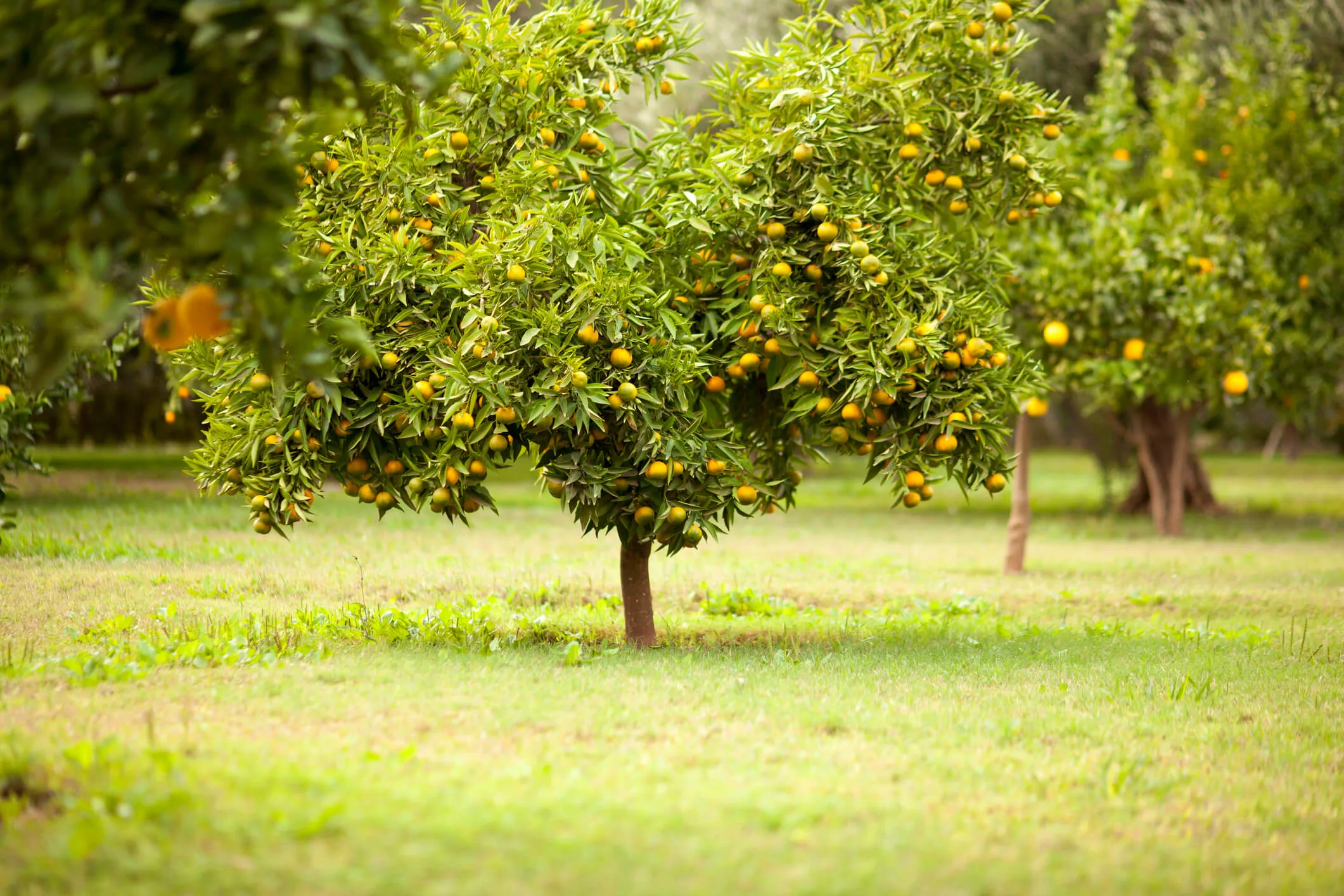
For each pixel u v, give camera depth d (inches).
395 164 375.6
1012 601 567.5
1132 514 1096.2
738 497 375.9
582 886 192.5
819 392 391.2
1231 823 238.4
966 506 1163.9
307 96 206.4
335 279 364.2
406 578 549.6
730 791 239.6
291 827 209.2
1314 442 2215.8
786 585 595.2
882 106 410.9
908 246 407.2
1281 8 885.2
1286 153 783.7
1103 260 698.8
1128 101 768.9
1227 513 1094.4
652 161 429.7
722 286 414.9
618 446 376.5
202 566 561.0
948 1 402.6
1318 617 523.5
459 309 369.1
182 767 235.9
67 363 521.3
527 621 457.7
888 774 257.3
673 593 560.1
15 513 553.3
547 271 355.3
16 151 205.2
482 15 383.9
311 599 483.5
